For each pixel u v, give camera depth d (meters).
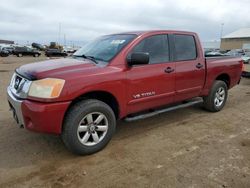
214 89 5.54
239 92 8.42
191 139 4.25
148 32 4.34
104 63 3.87
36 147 3.90
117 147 3.93
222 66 5.64
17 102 3.39
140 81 4.06
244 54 31.25
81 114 3.46
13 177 3.10
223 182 2.99
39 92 3.23
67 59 4.27
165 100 4.57
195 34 5.12
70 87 3.32
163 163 3.44
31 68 3.66
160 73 4.32
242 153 3.73
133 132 4.54
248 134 4.48
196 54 5.09
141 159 3.55
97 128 3.70
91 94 3.72
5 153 3.70
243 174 3.16
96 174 3.17
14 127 4.68
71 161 3.49
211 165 3.38
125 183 2.98
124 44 4.06
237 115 5.61
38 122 3.23
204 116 5.49
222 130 4.67
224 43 73.94
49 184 2.97
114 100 3.88
